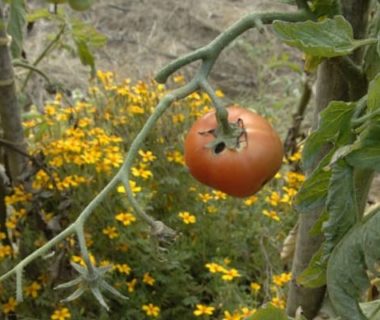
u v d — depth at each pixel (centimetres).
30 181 124
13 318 124
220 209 142
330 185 61
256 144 64
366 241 59
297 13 66
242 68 255
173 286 130
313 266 72
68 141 133
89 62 142
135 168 135
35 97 195
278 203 141
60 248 121
